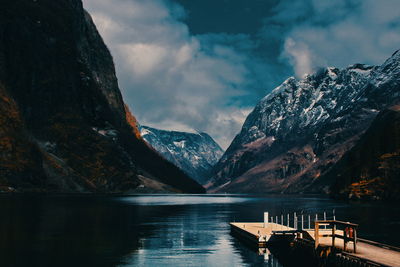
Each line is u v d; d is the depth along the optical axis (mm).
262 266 53438
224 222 107188
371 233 85688
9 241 66812
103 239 71562
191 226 96000
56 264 52125
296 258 57750
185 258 57625
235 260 56469
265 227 78750
